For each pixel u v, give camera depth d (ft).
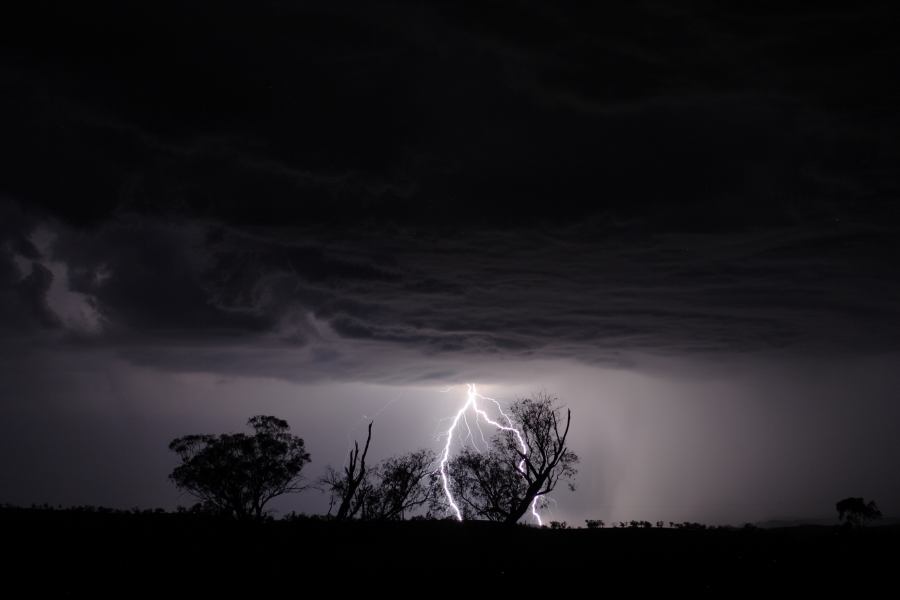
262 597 66.69
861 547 96.94
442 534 111.65
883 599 67.72
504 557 90.94
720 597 68.80
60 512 115.96
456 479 131.85
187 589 68.69
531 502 127.75
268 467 115.14
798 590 71.31
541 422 133.28
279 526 111.86
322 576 76.38
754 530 134.10
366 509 126.21
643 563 86.53
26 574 72.69
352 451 127.85
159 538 95.14
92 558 81.05
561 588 72.59
